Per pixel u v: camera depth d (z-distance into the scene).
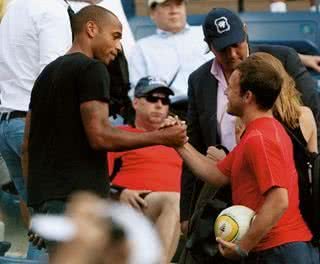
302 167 17.86
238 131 19.11
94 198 9.45
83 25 18.55
